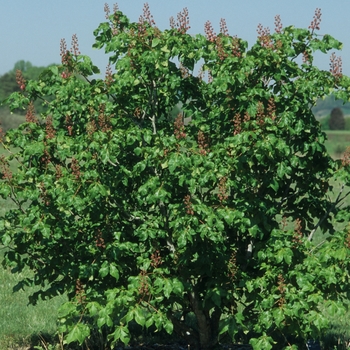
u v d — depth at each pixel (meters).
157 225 8.89
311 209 10.27
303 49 9.71
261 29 9.45
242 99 9.11
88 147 8.70
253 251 9.90
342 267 8.77
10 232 8.88
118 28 9.73
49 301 13.93
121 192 9.51
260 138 8.74
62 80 9.38
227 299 9.08
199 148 8.78
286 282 8.89
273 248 8.93
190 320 12.43
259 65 9.06
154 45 8.99
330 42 9.41
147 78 9.62
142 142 9.34
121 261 9.36
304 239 8.91
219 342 10.66
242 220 8.73
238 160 8.73
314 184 10.14
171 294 9.24
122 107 9.92
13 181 8.88
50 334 11.60
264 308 8.79
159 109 10.26
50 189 8.75
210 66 9.39
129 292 8.51
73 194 8.55
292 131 9.05
